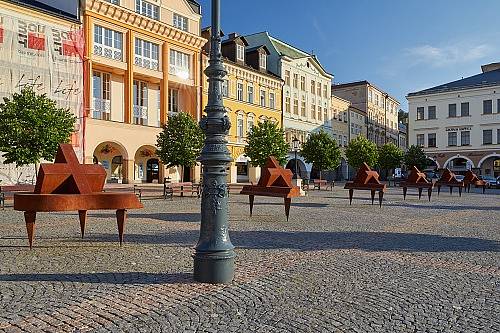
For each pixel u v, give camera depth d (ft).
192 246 29.94
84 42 98.68
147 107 117.91
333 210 58.75
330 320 15.71
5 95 85.51
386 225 43.21
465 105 202.39
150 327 14.92
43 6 92.32
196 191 92.27
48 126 67.36
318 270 23.29
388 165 182.29
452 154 205.16
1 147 65.31
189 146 93.91
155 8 116.37
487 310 16.99
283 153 113.29
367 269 23.65
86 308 16.76
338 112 206.69
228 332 14.51
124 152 108.47
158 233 35.91
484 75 209.77
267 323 15.37
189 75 125.39
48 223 41.78
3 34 85.66
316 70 188.65
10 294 18.47
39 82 90.63
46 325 14.98
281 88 164.96
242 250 28.78
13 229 37.83
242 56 149.69
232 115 142.00
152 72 114.62
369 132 236.22
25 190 65.77
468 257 27.30
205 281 20.42
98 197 28.91
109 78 108.68
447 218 50.62
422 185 81.15
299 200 78.02
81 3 98.84
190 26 126.00
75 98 96.63
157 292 18.90
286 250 28.96
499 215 54.70
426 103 212.23
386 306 17.35
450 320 15.85
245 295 18.58
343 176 211.00
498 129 194.59
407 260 26.18
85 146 98.27
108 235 34.58
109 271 22.59
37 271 22.53
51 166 29.48
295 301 17.88
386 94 262.88
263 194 48.73
